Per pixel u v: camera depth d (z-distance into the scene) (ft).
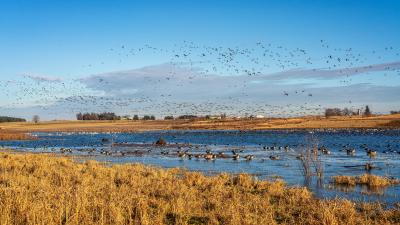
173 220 50.29
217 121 641.40
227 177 86.94
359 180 86.69
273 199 65.05
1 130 518.78
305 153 114.83
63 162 108.58
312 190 76.79
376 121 492.95
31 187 65.00
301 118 593.01
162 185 72.54
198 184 77.82
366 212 55.67
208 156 149.18
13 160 106.22
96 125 650.84
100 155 168.55
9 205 47.98
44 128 578.25
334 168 115.44
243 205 56.75
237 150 189.98
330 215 49.49
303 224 49.06
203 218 51.06
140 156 162.71
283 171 108.37
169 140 297.12
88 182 73.00
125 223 46.96
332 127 455.22
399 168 114.93
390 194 71.92
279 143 246.27
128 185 73.31
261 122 573.74
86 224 44.93
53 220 45.75
